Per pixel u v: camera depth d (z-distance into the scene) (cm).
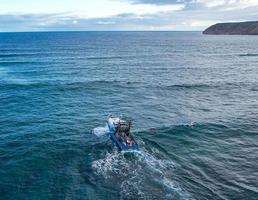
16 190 2470
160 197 2339
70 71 8925
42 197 2372
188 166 2873
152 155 3098
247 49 17575
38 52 15100
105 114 4603
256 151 3269
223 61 11825
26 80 7338
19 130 3856
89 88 6488
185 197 2336
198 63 11125
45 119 4319
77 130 3869
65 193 2423
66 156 3094
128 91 6241
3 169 2814
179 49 17638
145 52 15575
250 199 2348
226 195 2391
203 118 4394
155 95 5897
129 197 2348
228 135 3738
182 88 6531
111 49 17425
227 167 2878
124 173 2706
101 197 2359
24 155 3119
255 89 6488
